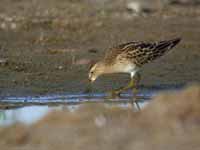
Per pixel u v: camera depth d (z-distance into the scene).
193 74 20.34
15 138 11.80
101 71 19.08
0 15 25.78
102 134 11.52
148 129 11.58
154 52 19.03
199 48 22.84
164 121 11.69
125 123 11.83
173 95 12.05
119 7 27.27
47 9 26.67
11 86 18.86
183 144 11.00
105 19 25.80
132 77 18.97
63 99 17.84
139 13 26.70
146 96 18.44
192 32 24.64
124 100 17.86
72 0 27.78
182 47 22.91
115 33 24.28
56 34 23.97
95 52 22.09
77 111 12.38
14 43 22.95
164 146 10.95
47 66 20.66
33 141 11.70
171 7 27.69
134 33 24.38
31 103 17.34
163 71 20.52
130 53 18.73
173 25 25.39
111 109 12.47
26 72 20.06
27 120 14.30
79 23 25.16
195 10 27.33
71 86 18.98
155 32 24.61
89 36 23.92
